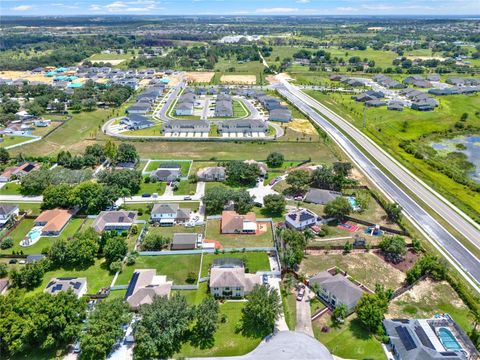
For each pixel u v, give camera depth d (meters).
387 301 85.94
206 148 184.25
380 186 147.75
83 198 126.00
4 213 117.44
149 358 73.38
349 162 168.38
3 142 184.38
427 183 151.25
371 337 78.94
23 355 74.25
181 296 83.38
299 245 103.12
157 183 147.50
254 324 82.06
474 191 147.62
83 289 89.69
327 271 99.00
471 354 73.75
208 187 145.12
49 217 118.56
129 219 118.12
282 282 95.19
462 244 113.25
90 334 73.25
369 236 115.00
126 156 161.62
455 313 86.50
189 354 74.75
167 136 198.62
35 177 139.62
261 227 119.69
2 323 72.88
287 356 72.81
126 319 77.94
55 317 74.06
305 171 146.25
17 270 97.62
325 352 74.31
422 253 107.94
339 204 121.75
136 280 92.69
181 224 120.62
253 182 148.75
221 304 88.31
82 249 99.38
